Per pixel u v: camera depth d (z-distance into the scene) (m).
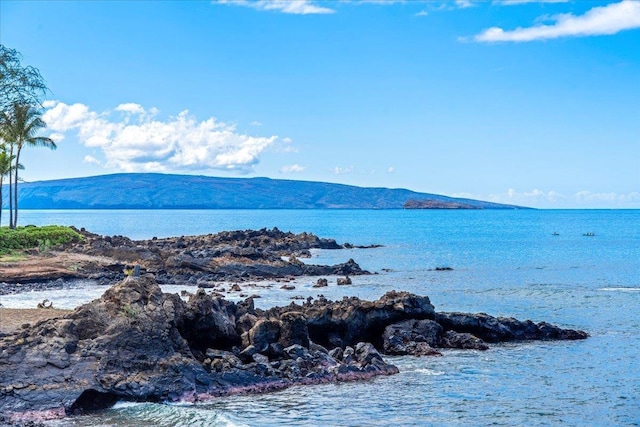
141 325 30.73
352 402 30.59
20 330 31.70
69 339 29.84
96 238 103.38
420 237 187.50
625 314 56.59
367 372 35.09
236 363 32.97
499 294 68.50
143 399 28.88
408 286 74.69
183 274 77.88
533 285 76.31
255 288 70.75
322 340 41.00
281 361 34.53
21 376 27.95
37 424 26.08
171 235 182.00
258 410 28.97
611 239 179.00
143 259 83.12
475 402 31.25
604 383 34.81
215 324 34.75
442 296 66.88
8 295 59.59
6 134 94.88
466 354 41.06
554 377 35.81
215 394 30.55
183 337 33.97
